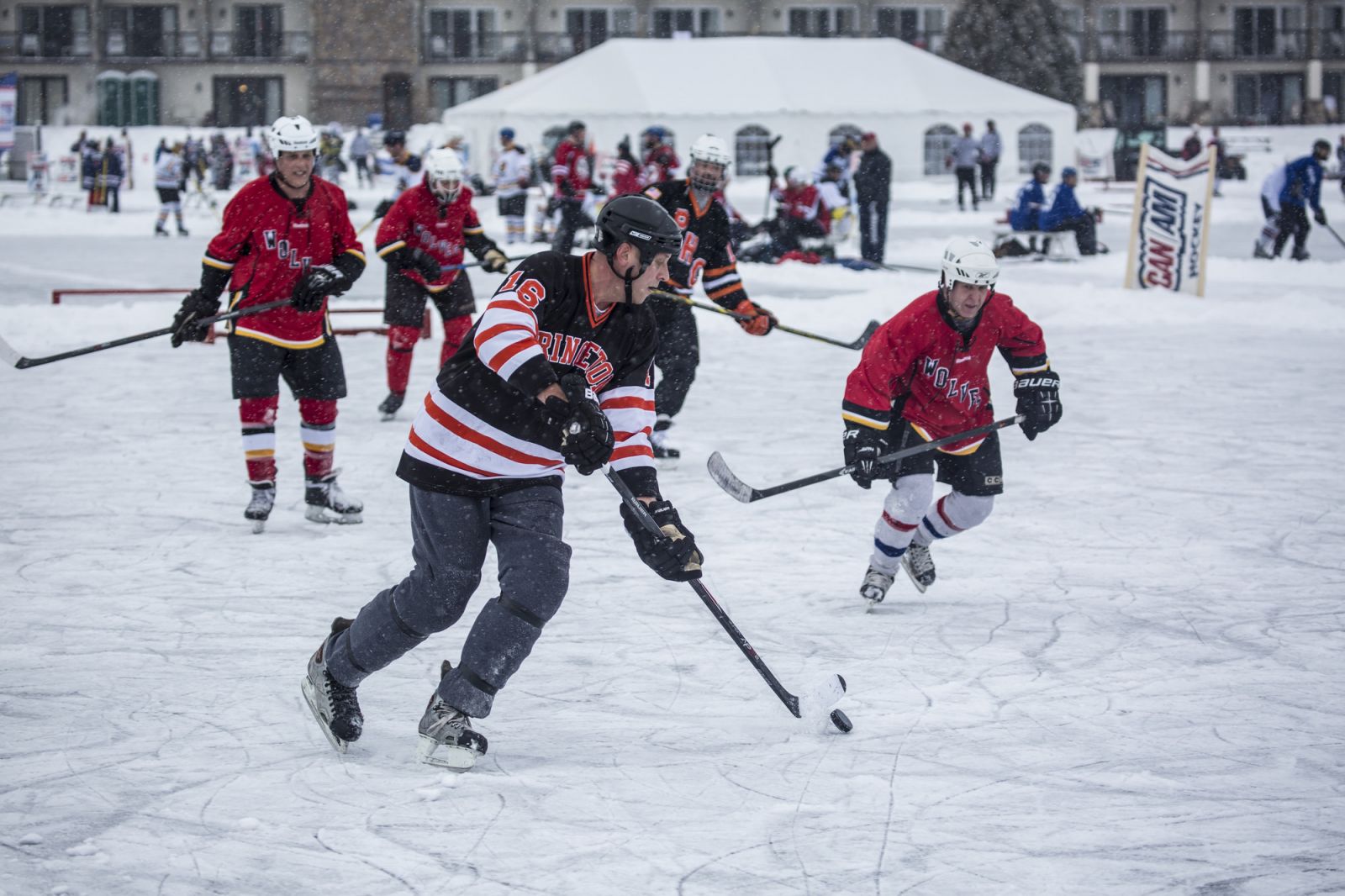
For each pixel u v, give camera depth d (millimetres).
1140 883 5199
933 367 8992
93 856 5441
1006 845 5551
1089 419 16703
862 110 67062
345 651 6512
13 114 54281
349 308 25719
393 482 13344
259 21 101625
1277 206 35531
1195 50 104812
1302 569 10211
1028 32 90125
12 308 25531
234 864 5379
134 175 82375
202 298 11016
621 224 6086
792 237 36875
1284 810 5875
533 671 8016
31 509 12109
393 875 5281
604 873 5293
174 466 13969
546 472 6453
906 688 7676
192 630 8773
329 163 73938
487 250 16328
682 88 66062
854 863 5379
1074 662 8117
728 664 8164
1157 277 28703
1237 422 16344
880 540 9250
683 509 12430
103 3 100438
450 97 102688
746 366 21578
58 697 7473
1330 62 106062
